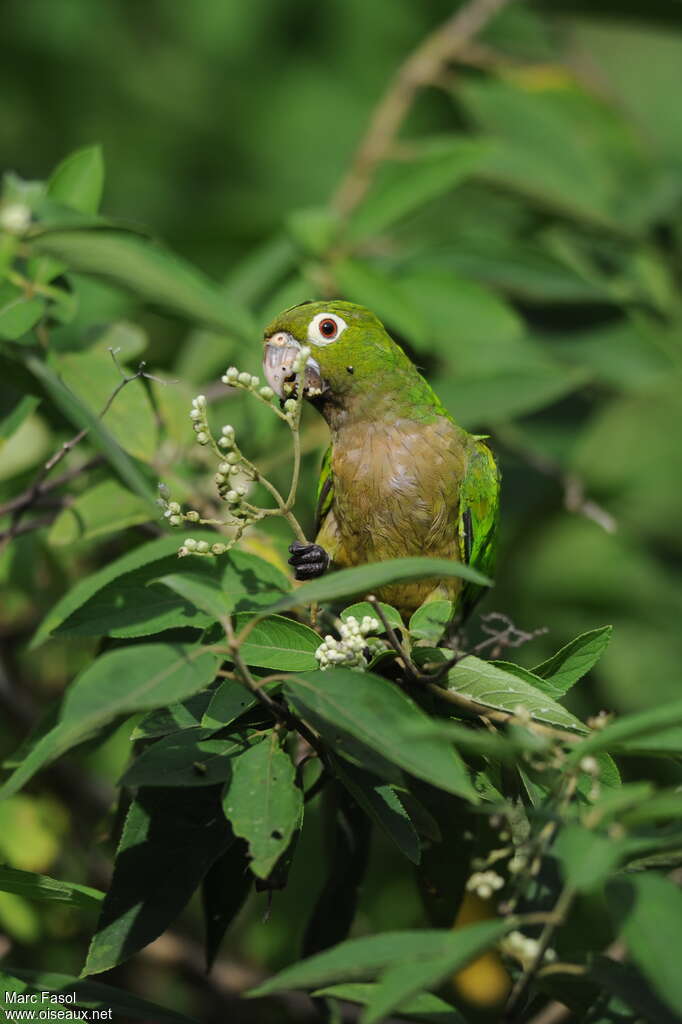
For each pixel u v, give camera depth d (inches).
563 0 477.4
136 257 325.1
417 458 331.9
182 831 226.1
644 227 498.3
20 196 335.3
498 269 438.9
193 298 332.2
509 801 228.4
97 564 400.2
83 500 317.1
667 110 746.2
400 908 419.8
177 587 188.9
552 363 426.9
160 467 327.9
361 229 415.8
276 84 831.1
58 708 274.1
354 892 282.7
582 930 327.3
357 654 223.3
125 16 812.0
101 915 219.5
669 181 512.7
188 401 342.6
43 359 316.5
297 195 807.1
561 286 436.1
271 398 229.1
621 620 544.4
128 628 229.5
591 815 173.6
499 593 510.0
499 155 456.1
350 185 444.5
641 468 690.8
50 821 393.1
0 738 414.0
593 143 494.3
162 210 789.9
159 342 477.1
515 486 478.0
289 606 187.3
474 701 233.9
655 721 178.4
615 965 190.5
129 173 792.3
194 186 806.5
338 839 284.7
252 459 382.6
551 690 235.8
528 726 214.8
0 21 786.2
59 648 428.5
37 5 791.7
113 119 802.2
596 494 631.8
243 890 247.6
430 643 253.0
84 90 799.1
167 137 807.1
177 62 820.0
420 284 414.0
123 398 317.1
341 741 202.2
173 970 395.9
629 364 435.2
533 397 399.2
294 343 335.3
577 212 456.8
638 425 698.2
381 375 333.1
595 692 478.3
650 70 762.8
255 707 231.0
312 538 370.0
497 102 473.7
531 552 533.0
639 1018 205.3
